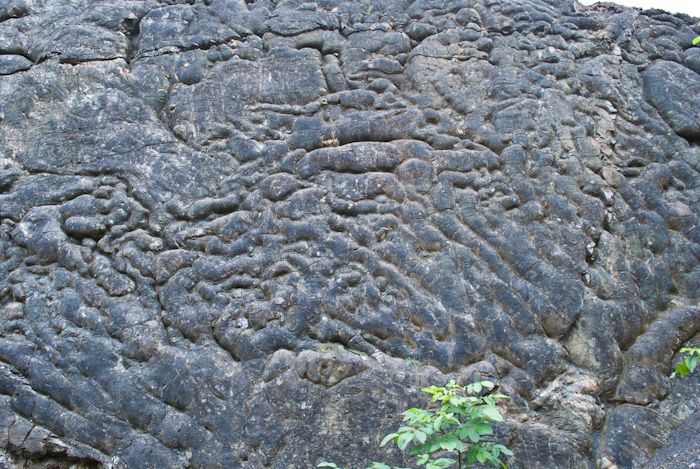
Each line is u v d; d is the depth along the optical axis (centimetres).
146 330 443
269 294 452
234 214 473
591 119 515
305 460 408
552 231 475
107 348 439
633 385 445
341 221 470
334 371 426
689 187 511
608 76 532
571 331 452
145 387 428
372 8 545
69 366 435
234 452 411
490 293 455
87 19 535
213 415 420
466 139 501
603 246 480
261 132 496
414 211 473
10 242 474
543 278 460
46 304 454
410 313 446
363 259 459
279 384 425
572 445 416
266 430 415
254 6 542
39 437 417
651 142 518
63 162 494
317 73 514
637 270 479
